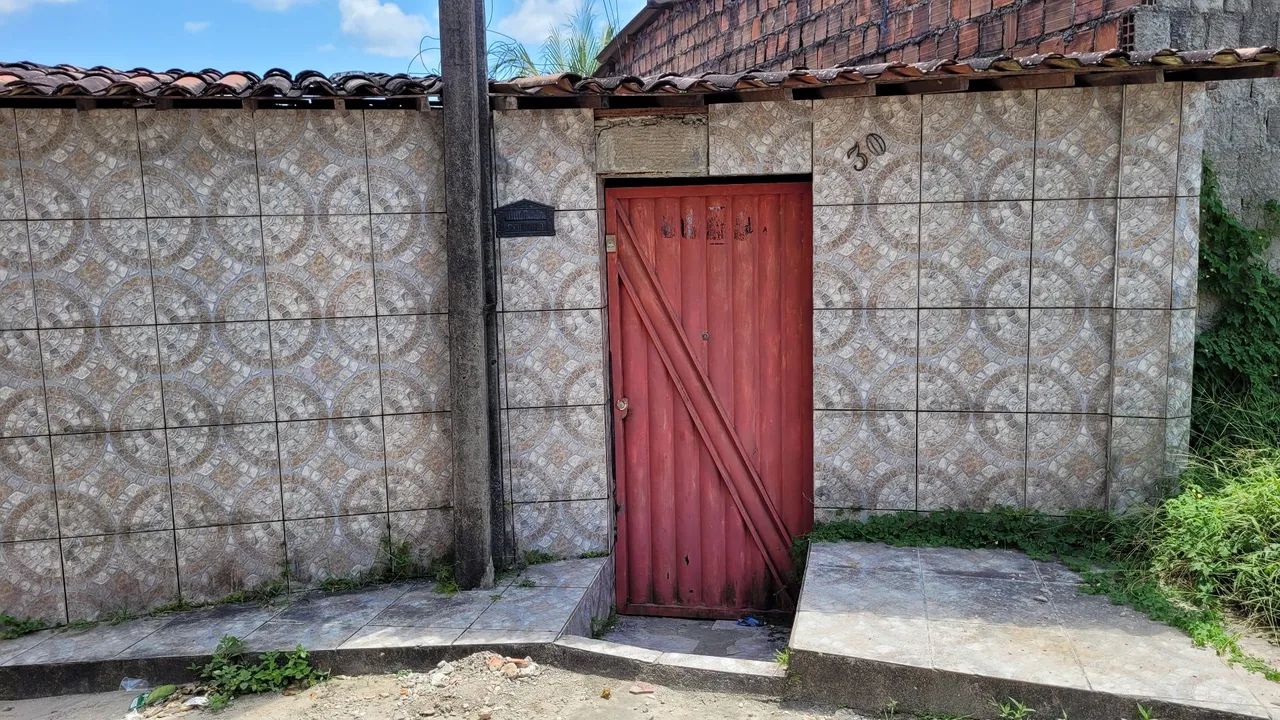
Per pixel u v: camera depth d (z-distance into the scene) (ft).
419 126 15.17
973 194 15.02
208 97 13.85
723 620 17.25
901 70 13.79
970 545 15.33
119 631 14.49
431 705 12.17
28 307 14.52
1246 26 15.70
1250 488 13.91
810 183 16.05
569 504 16.33
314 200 15.10
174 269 14.83
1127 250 14.64
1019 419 15.38
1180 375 14.76
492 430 15.65
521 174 15.49
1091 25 16.17
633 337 16.85
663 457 17.11
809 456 16.75
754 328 16.61
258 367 15.25
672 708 12.07
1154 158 14.37
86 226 14.53
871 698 11.69
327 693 12.76
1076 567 14.25
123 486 15.02
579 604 14.65
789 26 26.40
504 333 15.85
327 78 14.69
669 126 15.42
